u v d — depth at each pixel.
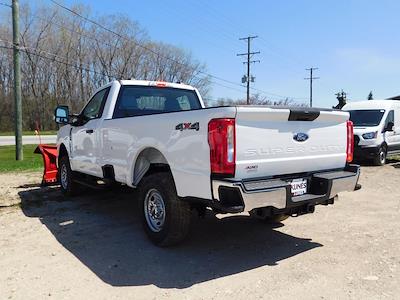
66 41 56.22
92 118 7.08
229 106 4.23
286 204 4.54
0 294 3.96
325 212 7.05
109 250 5.19
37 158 17.70
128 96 6.80
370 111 14.86
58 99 59.38
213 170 4.32
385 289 3.98
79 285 4.16
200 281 4.23
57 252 5.13
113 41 58.00
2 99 58.28
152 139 5.18
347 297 3.82
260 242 5.47
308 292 3.93
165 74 62.22
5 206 7.69
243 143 4.33
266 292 3.94
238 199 4.25
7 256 4.99
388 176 11.34
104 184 7.40
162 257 4.92
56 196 8.59
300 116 4.76
